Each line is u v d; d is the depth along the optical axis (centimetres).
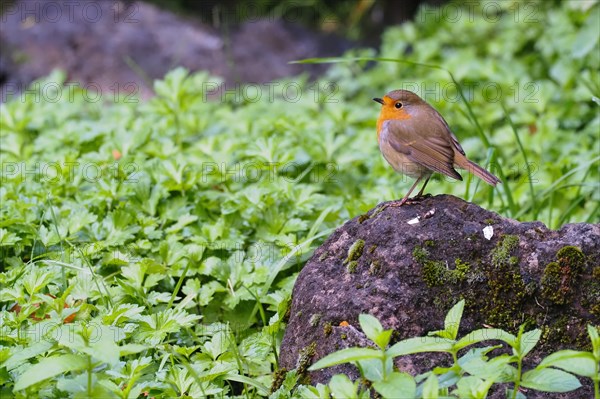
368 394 656
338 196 1228
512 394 655
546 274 763
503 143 1436
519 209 1184
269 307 913
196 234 1038
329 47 2125
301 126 1398
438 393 619
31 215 1027
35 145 1342
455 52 1930
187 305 918
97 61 1916
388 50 1961
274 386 794
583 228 787
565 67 1634
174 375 752
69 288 811
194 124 1460
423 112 960
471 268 777
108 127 1391
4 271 972
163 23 2025
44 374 612
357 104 1823
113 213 1030
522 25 1936
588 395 717
